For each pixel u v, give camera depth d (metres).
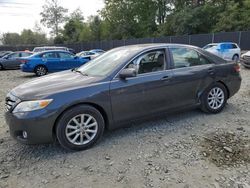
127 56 4.25
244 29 29.55
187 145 3.93
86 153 3.76
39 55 13.74
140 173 3.24
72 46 48.44
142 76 4.22
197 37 28.33
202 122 4.81
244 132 4.36
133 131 4.46
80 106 3.73
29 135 3.50
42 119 3.47
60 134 3.64
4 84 11.19
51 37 72.44
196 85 4.82
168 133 4.36
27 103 3.50
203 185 2.99
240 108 5.64
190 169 3.30
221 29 30.77
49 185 3.07
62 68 14.18
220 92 5.23
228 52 18.17
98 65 4.52
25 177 3.24
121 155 3.67
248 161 3.45
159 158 3.57
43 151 3.85
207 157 3.57
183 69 4.66
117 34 48.03
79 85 3.79
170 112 4.63
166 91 4.45
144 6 46.59
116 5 47.72
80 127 3.78
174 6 43.97
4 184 3.11
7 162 3.58
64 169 3.38
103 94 3.86
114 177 3.18
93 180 3.14
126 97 4.05
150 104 4.32
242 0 33.00
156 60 4.45
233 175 3.16
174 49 4.69
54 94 3.58
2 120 5.38
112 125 4.06
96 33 53.91
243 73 11.58
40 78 4.39
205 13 33.97
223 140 4.07
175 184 3.02
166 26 38.31
